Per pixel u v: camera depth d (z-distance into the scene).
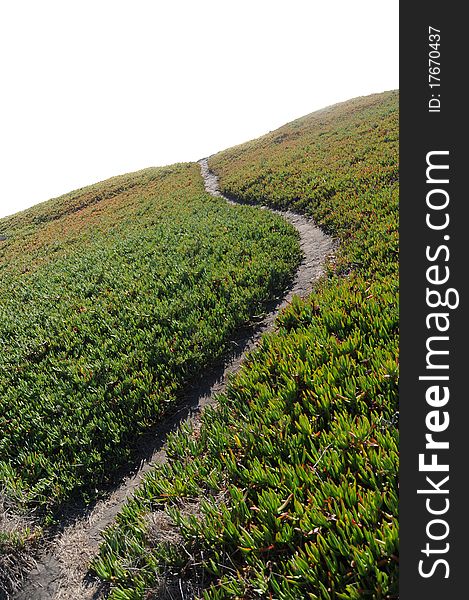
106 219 27.97
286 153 31.14
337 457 4.21
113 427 6.45
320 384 5.50
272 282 10.51
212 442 5.38
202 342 8.23
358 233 11.52
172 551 4.06
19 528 5.09
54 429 6.59
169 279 11.54
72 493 5.67
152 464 5.91
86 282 13.34
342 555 3.43
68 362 8.53
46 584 4.51
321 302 8.02
